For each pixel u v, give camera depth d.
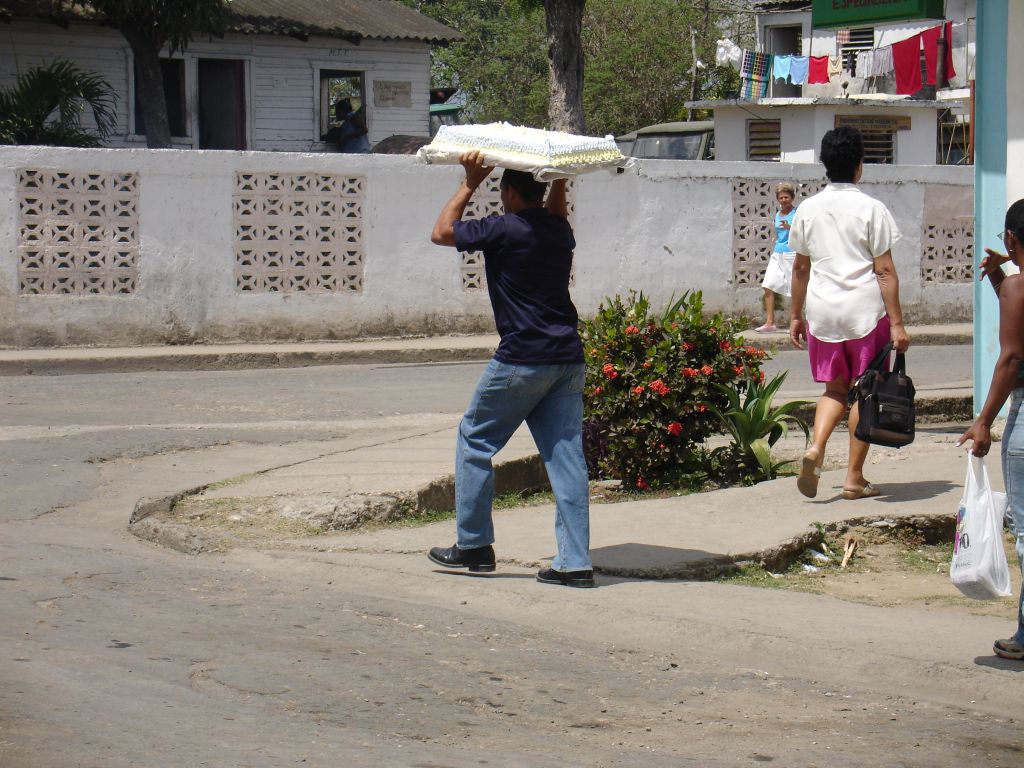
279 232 17.80
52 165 16.70
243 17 29.28
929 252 21.17
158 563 7.27
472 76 57.19
